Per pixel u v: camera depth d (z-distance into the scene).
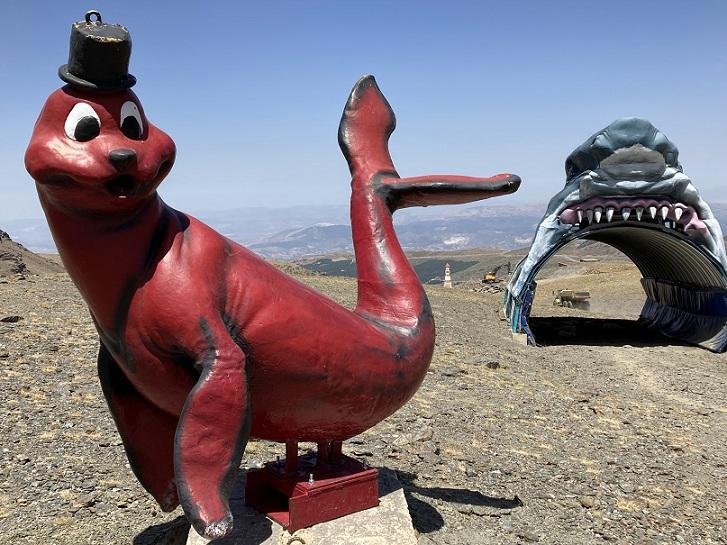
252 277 3.68
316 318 3.84
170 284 3.41
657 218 15.62
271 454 6.78
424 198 4.62
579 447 8.09
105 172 3.06
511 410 9.41
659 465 7.66
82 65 3.05
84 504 5.39
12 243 56.72
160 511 5.39
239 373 3.43
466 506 5.82
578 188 15.38
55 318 11.93
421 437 7.62
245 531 4.08
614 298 31.27
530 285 15.79
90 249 3.35
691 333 17.14
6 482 5.68
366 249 4.64
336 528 4.11
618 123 15.16
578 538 5.63
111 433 6.97
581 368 13.32
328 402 3.98
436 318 17.11
